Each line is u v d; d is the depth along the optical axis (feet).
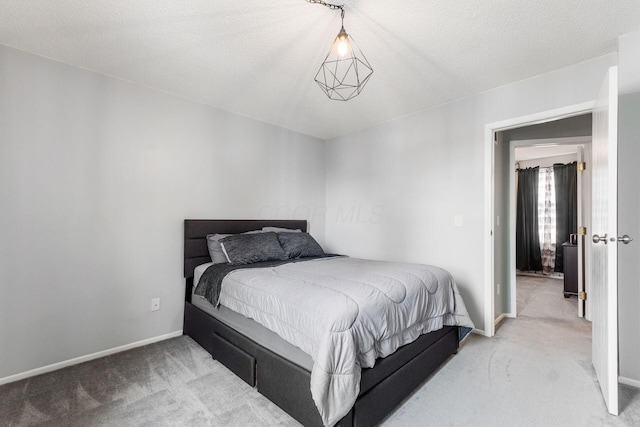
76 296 7.37
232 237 9.18
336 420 4.24
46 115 7.01
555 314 11.27
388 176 11.57
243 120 11.00
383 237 11.68
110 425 5.09
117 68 7.61
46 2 5.26
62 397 5.89
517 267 19.31
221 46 6.71
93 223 7.64
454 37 6.35
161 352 7.92
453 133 9.70
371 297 5.40
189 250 9.23
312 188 13.56
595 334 6.75
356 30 6.13
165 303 8.89
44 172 6.96
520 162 19.38
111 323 7.89
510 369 6.95
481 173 9.06
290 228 12.42
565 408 5.52
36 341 6.81
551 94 7.79
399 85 8.64
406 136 11.00
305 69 7.75
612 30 6.07
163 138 8.93
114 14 5.61
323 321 4.75
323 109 10.48
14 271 6.57
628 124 6.29
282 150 12.32
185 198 9.38
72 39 6.39
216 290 7.51
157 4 5.35
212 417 5.28
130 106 8.30
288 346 5.45
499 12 5.56
